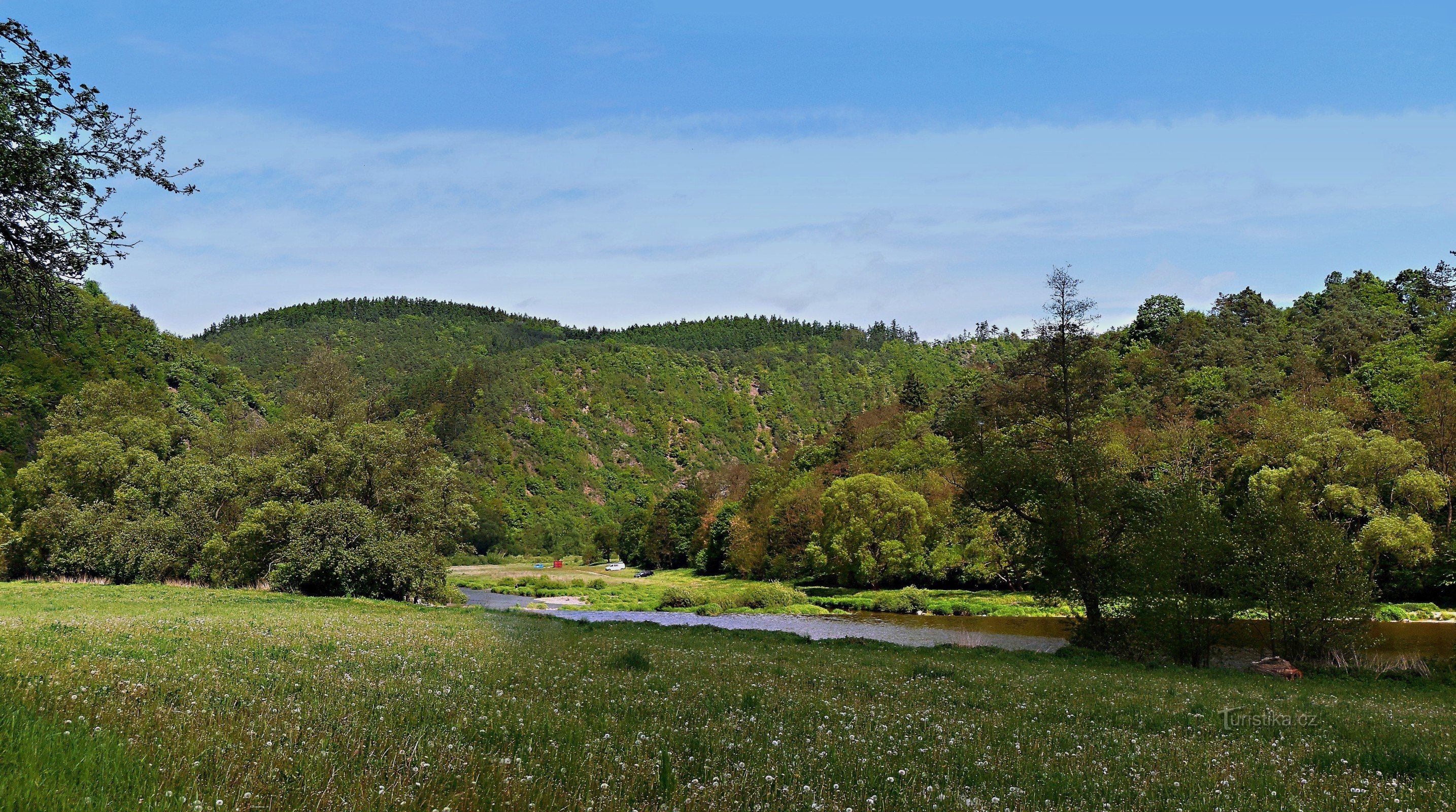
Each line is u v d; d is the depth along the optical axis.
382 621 27.11
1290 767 11.20
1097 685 21.58
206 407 133.50
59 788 5.72
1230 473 73.94
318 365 106.06
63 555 53.03
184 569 50.78
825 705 14.14
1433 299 132.00
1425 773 11.23
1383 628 49.69
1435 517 64.44
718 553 123.94
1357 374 90.69
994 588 82.62
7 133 10.44
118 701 9.13
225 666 13.25
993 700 16.81
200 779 6.50
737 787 7.84
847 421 133.50
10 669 11.03
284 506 44.97
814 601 76.50
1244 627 36.97
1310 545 31.77
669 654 22.41
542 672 15.71
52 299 12.22
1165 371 112.88
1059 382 54.59
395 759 7.40
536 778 7.48
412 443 51.50
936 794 8.40
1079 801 8.69
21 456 92.69
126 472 59.72
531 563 167.00
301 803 6.12
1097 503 36.25
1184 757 11.42
